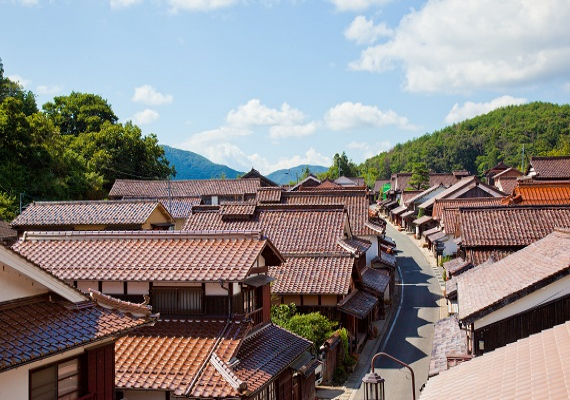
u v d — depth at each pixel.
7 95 60.50
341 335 24.19
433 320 31.80
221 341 15.82
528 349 10.81
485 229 27.92
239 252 17.77
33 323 10.51
